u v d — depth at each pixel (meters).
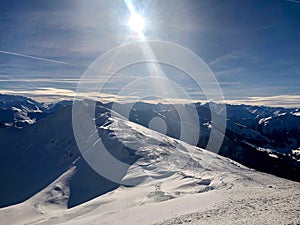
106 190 67.69
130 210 35.03
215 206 28.41
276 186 47.03
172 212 29.36
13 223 60.34
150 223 25.78
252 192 36.09
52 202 68.94
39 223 47.38
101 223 31.30
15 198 96.69
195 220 23.78
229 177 56.31
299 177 161.75
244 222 20.75
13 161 147.88
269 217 21.47
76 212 47.97
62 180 81.44
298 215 21.42
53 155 129.12
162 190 49.44
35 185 101.44
